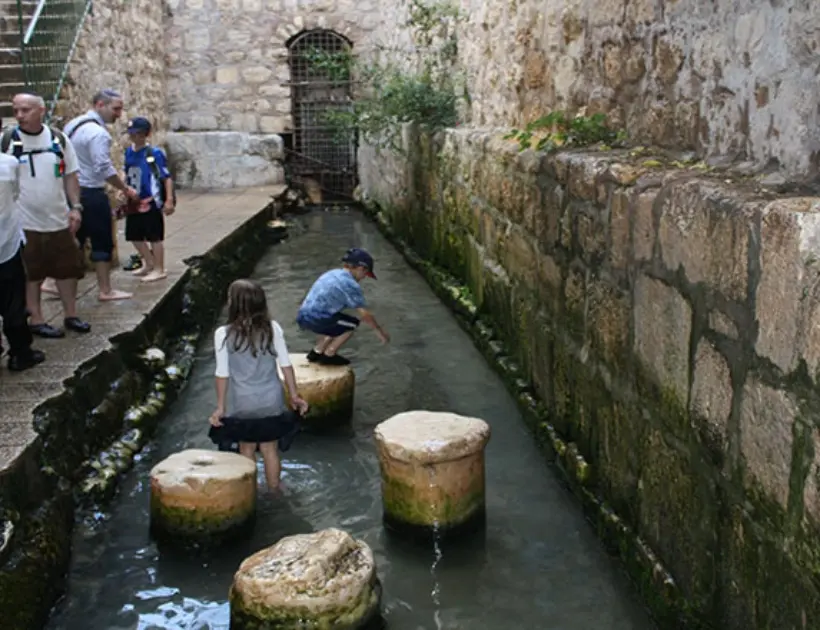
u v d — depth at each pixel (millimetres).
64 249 5695
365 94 16891
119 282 7602
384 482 4555
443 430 4512
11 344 5059
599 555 4316
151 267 7883
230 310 4871
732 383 2986
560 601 3941
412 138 11414
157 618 3865
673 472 3574
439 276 9570
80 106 10961
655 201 3652
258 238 12508
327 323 6301
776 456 2684
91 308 6656
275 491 5078
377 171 15125
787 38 3045
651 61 4383
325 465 5438
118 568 4258
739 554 2992
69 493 4527
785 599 2668
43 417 4484
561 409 5312
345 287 6324
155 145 15758
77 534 4496
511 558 4309
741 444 2936
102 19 12117
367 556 3803
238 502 4461
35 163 5504
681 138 4062
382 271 11117
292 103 17234
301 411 5062
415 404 6441
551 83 6133
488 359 7207
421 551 4387
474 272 8211
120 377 5773
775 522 2713
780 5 3090
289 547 3789
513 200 6484
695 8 3842
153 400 6102
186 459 4648
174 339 7445
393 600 3980
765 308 2725
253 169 16875
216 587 4117
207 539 4402
